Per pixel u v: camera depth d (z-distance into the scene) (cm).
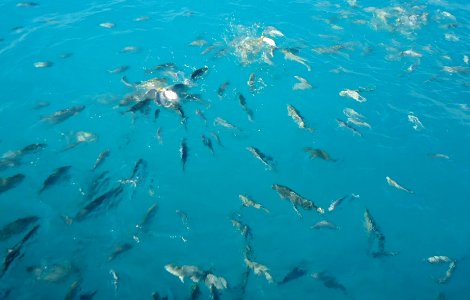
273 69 1459
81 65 1445
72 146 1134
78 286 838
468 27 1828
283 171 1114
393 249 959
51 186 1024
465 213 1049
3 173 1056
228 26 1705
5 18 1708
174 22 1717
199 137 1184
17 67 1426
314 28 1744
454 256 952
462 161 1186
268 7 1889
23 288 829
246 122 1241
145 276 868
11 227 920
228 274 880
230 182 1077
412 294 876
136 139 1170
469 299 870
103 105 1273
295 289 866
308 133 1225
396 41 1694
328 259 927
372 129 1265
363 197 1066
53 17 1738
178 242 939
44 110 1254
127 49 1523
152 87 1303
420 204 1063
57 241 916
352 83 1439
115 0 1900
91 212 971
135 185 1048
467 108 1367
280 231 974
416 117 1311
